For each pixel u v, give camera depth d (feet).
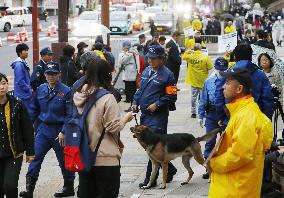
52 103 37.91
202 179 41.16
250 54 31.68
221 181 23.88
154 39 78.23
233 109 23.73
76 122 26.61
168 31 201.57
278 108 34.71
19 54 51.75
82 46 62.75
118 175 27.25
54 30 207.00
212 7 294.05
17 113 32.04
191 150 38.52
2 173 32.30
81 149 26.50
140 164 46.75
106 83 27.25
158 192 38.17
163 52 38.99
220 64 41.34
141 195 37.42
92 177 27.50
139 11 252.21
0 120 31.71
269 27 176.65
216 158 23.66
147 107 38.91
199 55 64.54
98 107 26.66
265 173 30.07
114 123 26.68
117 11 217.56
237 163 23.12
